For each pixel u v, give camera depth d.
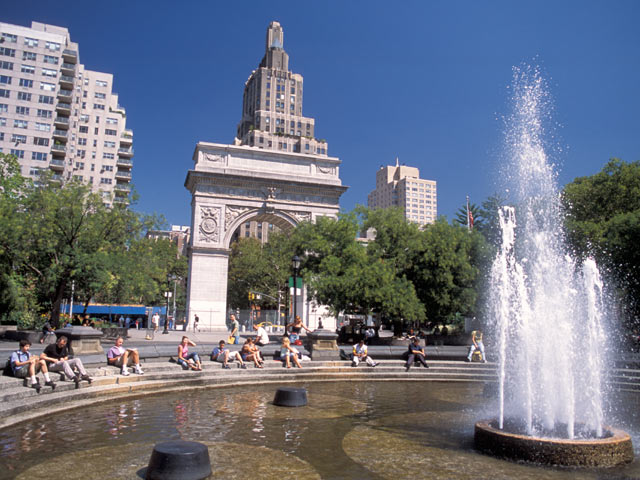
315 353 21.69
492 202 62.44
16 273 37.22
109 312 64.62
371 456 8.96
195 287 50.28
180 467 7.38
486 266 36.66
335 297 33.62
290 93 147.50
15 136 82.62
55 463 8.19
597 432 9.68
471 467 8.37
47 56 85.75
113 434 10.12
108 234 37.50
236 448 9.29
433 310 35.50
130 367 16.86
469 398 15.80
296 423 11.54
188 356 18.19
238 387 17.23
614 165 42.81
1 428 10.14
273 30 158.38
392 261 35.28
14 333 29.91
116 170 107.94
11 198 36.03
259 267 79.81
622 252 33.59
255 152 54.12
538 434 9.44
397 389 17.72
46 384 13.21
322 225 39.97
